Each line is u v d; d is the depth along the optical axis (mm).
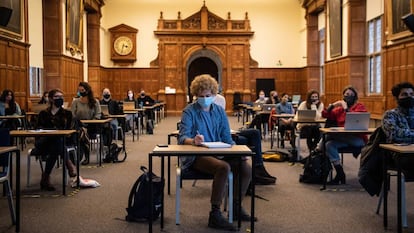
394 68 13094
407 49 12312
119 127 10250
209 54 24719
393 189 6125
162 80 23641
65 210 5102
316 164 6516
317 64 22312
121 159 9008
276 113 10875
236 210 4641
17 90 12938
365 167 4832
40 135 5648
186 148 4117
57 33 16016
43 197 5746
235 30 23688
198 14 23625
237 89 23922
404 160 4516
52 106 6547
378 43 15438
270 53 23984
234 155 3910
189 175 4484
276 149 10344
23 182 6688
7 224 4566
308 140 8297
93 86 21750
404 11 12039
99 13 21859
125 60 23594
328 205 5324
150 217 4109
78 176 6344
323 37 21484
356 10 16531
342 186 6398
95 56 21734
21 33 13078
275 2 23875
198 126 4625
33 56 14297
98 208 5191
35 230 4355
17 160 4266
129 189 6219
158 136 13547
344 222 4617
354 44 16609
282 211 5047
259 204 5367
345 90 7277
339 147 6438
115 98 23672
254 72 24016
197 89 4664
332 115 7398
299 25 23922
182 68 23719
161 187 4496
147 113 15055
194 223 4566
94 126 8344
